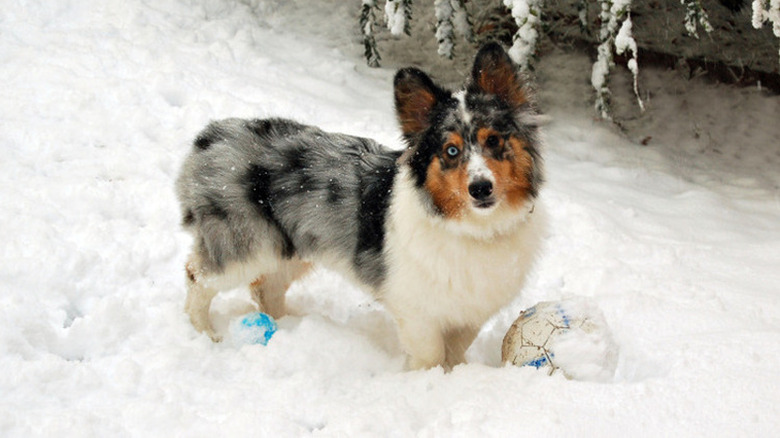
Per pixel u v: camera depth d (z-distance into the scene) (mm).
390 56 8594
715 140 7562
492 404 3326
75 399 3537
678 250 5098
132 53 7363
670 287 4539
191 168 4316
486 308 3830
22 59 7023
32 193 5293
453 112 3553
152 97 6703
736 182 6766
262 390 3631
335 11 9234
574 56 8617
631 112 7895
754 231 5645
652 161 7070
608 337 3561
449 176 3520
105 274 4699
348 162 4160
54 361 3727
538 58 7777
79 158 5863
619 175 6609
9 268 4527
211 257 4250
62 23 7879
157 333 4234
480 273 3686
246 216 4195
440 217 3617
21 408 3383
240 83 7098
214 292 4363
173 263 4953
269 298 4578
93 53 7219
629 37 6285
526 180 3637
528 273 3906
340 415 3383
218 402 3539
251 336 4098
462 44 8734
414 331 3895
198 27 8242
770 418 3027
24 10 7910
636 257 5082
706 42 8672
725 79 8336
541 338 3557
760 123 7770
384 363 4109
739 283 4598
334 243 4137
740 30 8805
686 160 7230
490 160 3443
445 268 3656
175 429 3277
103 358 3906
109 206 5359
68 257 4695
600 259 5004
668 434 3023
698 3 6512
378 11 9086
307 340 4070
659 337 3980
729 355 3504
